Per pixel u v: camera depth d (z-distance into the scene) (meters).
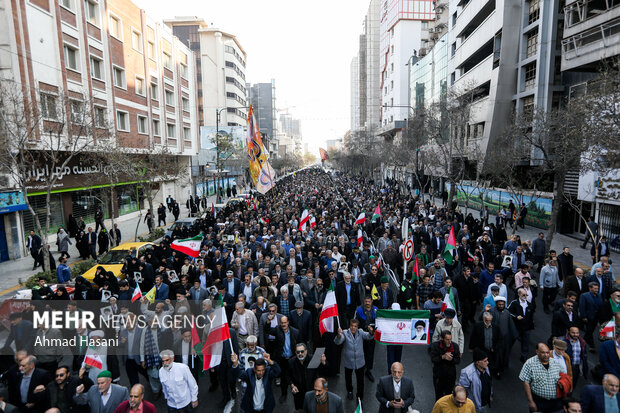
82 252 18.05
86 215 25.64
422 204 27.38
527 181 25.59
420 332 6.97
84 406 5.58
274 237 14.11
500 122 29.72
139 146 27.48
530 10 27.86
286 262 11.47
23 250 19.42
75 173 23.30
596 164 13.57
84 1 23.12
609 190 18.77
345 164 93.31
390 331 7.02
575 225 22.78
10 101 14.58
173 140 37.56
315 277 10.31
